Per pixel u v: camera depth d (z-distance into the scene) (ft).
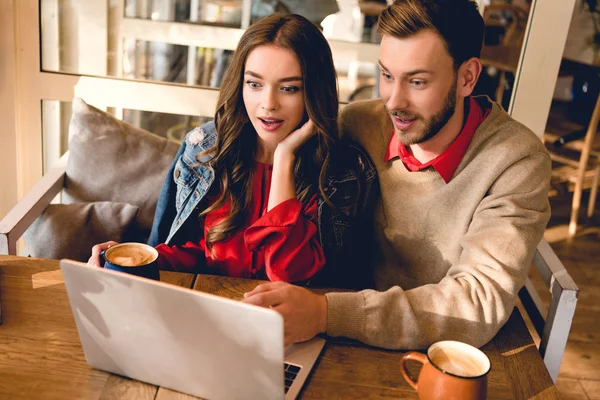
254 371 3.08
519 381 3.61
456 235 4.67
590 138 10.78
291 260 4.59
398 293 3.92
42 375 3.40
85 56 7.11
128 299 3.13
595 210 12.20
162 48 7.09
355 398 3.37
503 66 6.96
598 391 7.13
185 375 3.27
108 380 3.43
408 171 4.79
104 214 6.04
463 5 4.09
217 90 7.20
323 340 3.83
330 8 6.89
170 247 5.14
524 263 4.06
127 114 7.34
